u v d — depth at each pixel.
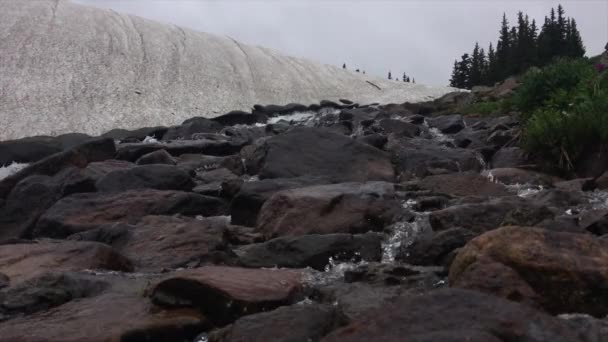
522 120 10.80
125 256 5.23
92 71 25.58
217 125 16.12
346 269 4.59
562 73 11.24
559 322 2.72
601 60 15.79
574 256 3.49
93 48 27.30
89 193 7.59
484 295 2.82
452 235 4.75
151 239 5.72
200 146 11.67
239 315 3.59
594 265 3.45
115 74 25.81
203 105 24.89
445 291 2.87
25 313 3.83
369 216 5.83
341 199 5.96
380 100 28.08
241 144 12.08
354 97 28.61
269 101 26.61
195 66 28.22
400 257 5.02
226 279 3.85
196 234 5.66
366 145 8.57
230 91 26.77
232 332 3.20
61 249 5.14
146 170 8.28
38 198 8.12
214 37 32.91
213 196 7.90
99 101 23.56
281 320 3.26
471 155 9.03
